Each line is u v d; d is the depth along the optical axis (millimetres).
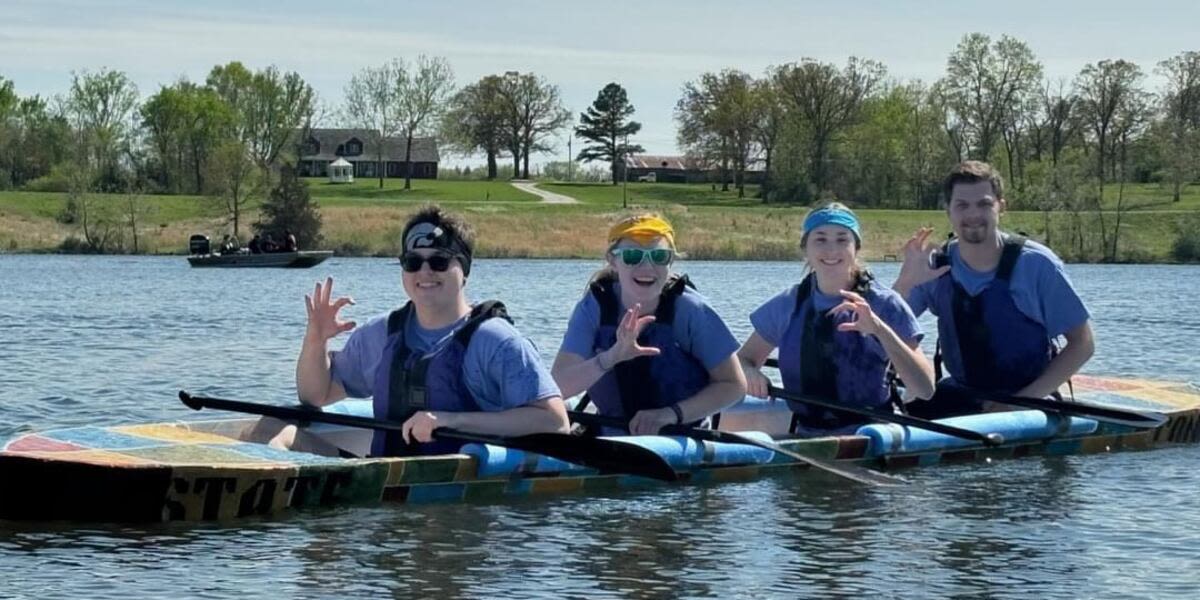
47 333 22859
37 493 7738
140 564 7098
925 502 9039
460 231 8359
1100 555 7672
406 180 109875
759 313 10445
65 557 7199
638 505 8711
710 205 95500
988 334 10828
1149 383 13156
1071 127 83438
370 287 41375
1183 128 78125
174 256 70500
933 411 11070
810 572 7250
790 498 9008
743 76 105438
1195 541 8008
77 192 75938
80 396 14453
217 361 18391
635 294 9180
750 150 104188
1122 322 28625
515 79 131375
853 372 10109
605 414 9484
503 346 8305
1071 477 9984
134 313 28328
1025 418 10805
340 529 7832
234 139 100938
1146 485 9711
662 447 8992
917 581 7109
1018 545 7895
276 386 15773
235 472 7867
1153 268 62062
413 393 8406
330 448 9250
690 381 9305
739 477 9484
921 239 11000
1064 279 10719
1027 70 82812
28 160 100562
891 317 9797
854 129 94438
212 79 108875
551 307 31219
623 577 7082
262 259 56562
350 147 137000
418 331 8469
